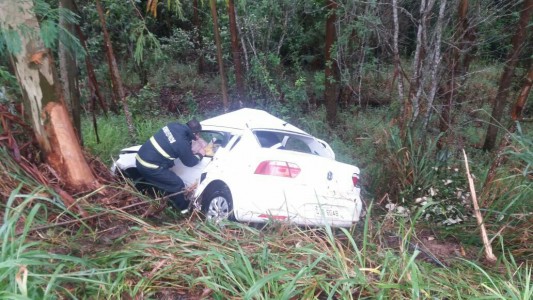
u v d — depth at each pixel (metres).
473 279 4.01
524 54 9.27
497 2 7.60
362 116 10.79
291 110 10.69
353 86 11.37
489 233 5.16
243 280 3.41
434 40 6.75
